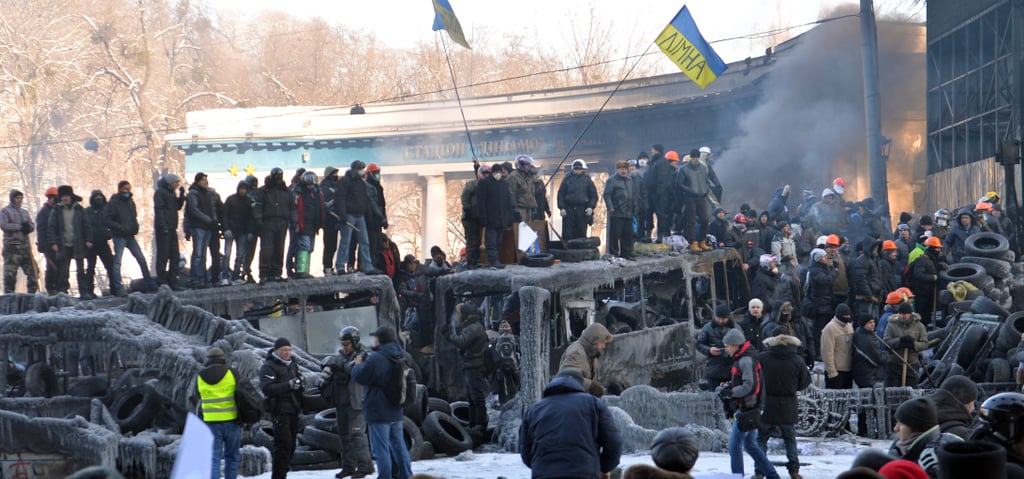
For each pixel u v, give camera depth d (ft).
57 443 48.93
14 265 66.59
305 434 51.03
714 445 52.54
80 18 238.27
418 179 170.40
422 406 54.54
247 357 51.42
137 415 51.57
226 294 63.00
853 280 71.15
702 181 75.41
